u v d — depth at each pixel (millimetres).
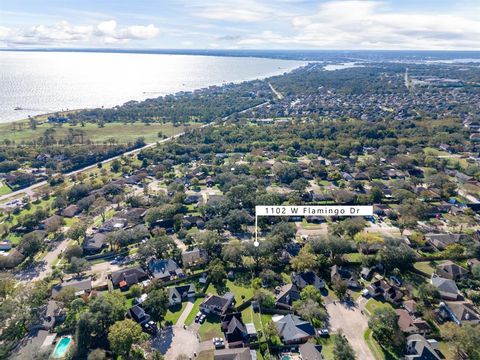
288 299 139750
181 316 133250
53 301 134875
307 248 165875
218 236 179750
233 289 149375
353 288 149000
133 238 181375
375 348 118188
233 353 110688
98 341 118625
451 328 117812
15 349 117312
